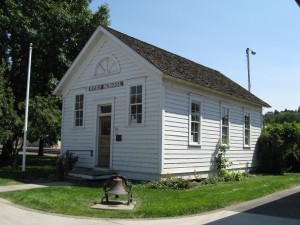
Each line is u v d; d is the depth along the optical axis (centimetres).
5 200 1073
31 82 2334
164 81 1467
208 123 1739
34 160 2695
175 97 1520
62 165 1570
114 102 1642
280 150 2177
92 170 1656
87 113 1772
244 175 1862
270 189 1324
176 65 1698
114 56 1662
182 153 1533
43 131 2027
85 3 2708
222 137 1869
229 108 1948
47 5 2380
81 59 1812
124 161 1560
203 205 966
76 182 1456
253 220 837
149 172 1453
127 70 1598
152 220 841
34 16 2308
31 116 2011
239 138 2039
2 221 812
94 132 1723
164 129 1441
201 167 1658
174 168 1480
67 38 2491
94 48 1769
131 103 1571
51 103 2114
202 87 1648
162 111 1439
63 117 1908
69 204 986
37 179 1561
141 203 1021
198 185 1463
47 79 2453
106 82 1691
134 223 809
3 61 2153
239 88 2262
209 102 1762
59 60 2378
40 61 2362
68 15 2417
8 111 1930
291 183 1535
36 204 989
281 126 2247
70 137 1850
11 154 2419
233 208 983
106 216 870
